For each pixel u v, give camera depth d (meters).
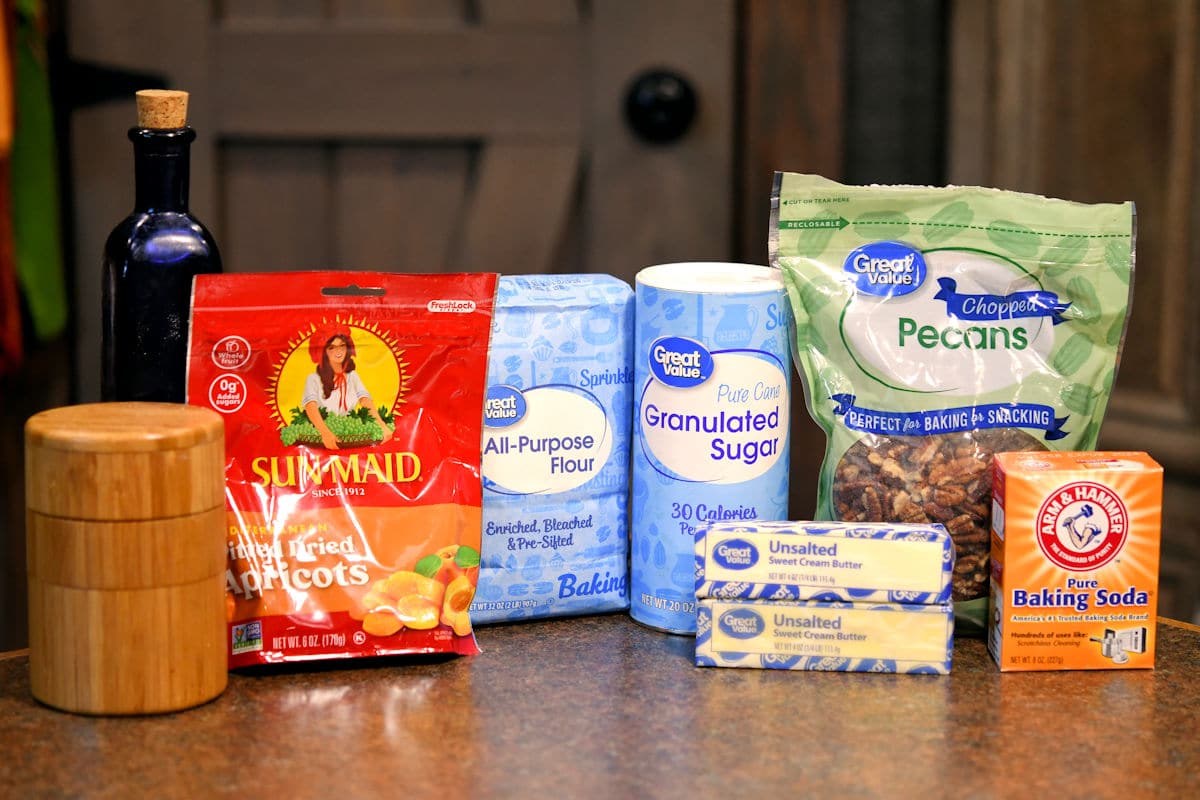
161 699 0.84
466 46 1.79
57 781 0.77
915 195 0.97
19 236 1.81
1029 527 0.91
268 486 0.91
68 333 1.90
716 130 1.81
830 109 1.88
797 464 1.93
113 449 0.81
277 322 0.91
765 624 0.92
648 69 1.80
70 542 0.82
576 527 0.99
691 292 0.92
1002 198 0.97
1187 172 1.84
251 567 0.90
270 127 1.81
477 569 0.94
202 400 0.90
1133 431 1.95
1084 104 1.90
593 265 1.85
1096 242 0.96
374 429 0.92
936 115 1.90
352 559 0.92
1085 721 0.85
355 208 1.84
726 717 0.85
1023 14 1.88
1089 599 0.92
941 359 0.97
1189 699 0.88
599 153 1.82
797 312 0.98
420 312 0.93
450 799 0.75
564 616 1.01
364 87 1.80
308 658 0.91
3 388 1.95
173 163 0.96
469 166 1.83
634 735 0.83
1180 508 1.92
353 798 0.75
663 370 0.94
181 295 0.96
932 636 0.91
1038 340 0.97
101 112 1.81
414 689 0.89
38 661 0.85
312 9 1.79
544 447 0.97
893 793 0.76
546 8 1.79
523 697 0.88
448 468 0.94
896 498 0.97
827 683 0.90
